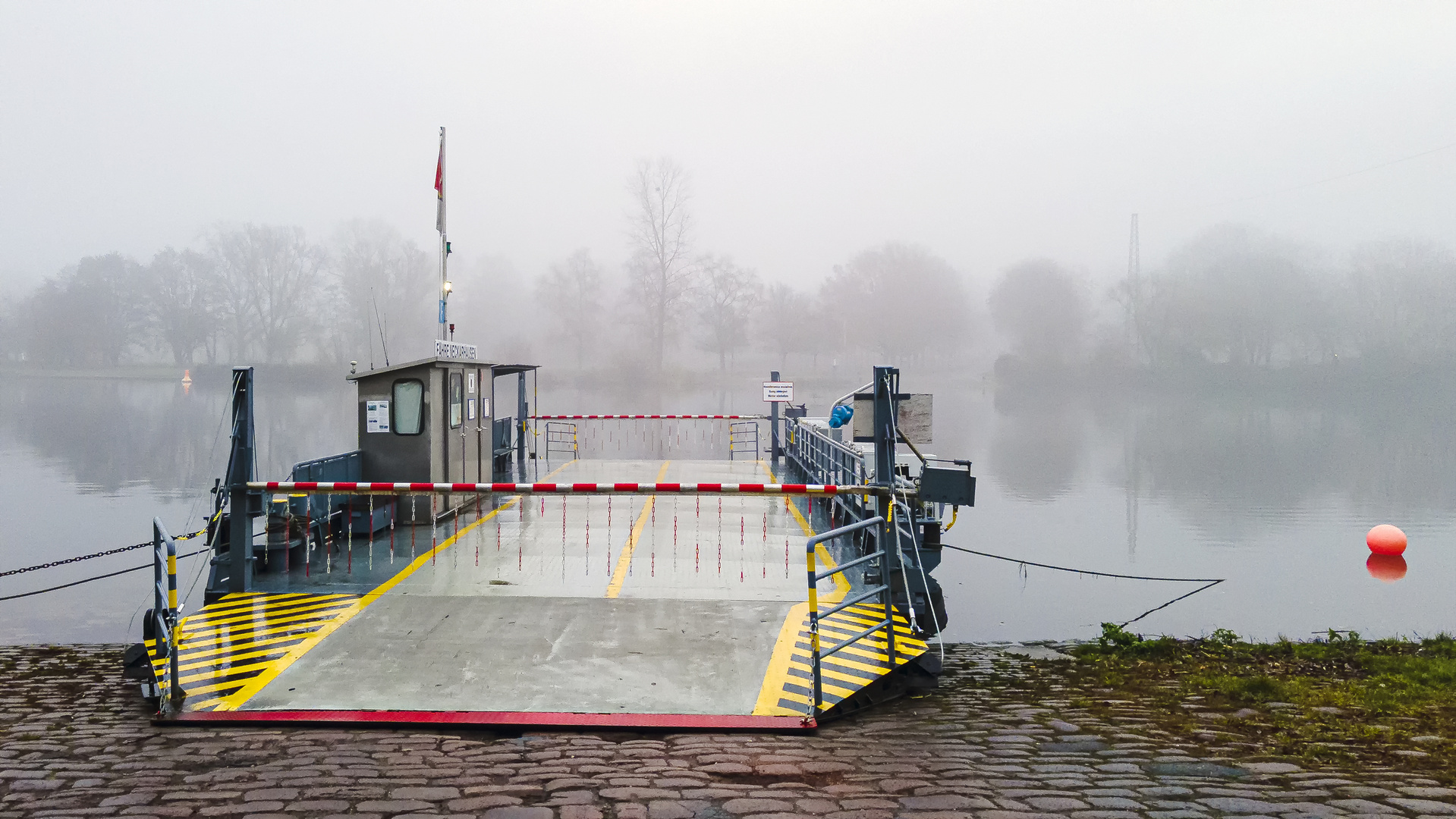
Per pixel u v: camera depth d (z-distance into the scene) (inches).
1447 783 172.7
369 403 430.6
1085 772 181.5
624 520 458.6
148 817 152.3
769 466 702.5
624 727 208.8
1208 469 995.3
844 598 313.0
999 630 410.3
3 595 437.4
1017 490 845.2
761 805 159.0
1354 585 499.8
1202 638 379.9
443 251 563.2
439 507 442.0
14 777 172.4
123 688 245.1
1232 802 160.2
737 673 243.8
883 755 193.2
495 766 181.2
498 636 269.4
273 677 236.2
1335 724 223.3
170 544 220.4
